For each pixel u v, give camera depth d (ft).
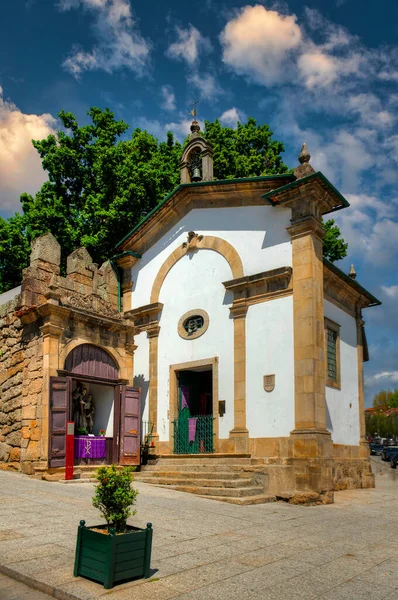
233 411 55.06
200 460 55.21
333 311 61.82
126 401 56.29
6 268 83.61
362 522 36.50
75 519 30.40
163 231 67.56
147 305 65.67
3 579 21.76
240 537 29.25
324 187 53.57
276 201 55.77
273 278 54.19
